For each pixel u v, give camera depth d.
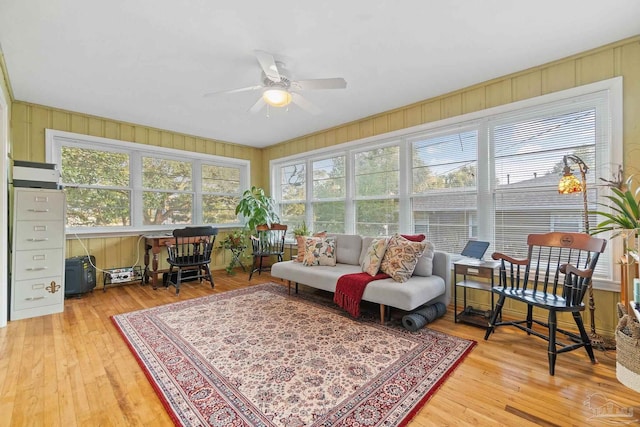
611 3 1.92
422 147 3.66
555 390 1.74
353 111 3.93
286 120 4.27
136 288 4.07
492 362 2.06
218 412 1.56
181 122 4.33
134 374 1.92
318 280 3.27
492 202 3.09
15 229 2.91
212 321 2.83
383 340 2.40
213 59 2.57
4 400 1.65
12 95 3.29
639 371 1.43
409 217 3.78
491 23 2.12
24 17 1.99
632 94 2.32
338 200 4.63
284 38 2.28
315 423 1.48
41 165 3.10
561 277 2.66
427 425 1.46
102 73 2.81
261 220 5.18
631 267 1.93
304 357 2.13
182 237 3.92
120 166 4.35
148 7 1.92
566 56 2.58
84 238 3.98
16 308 2.89
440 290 2.95
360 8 1.95
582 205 2.57
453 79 3.01
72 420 1.50
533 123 2.83
